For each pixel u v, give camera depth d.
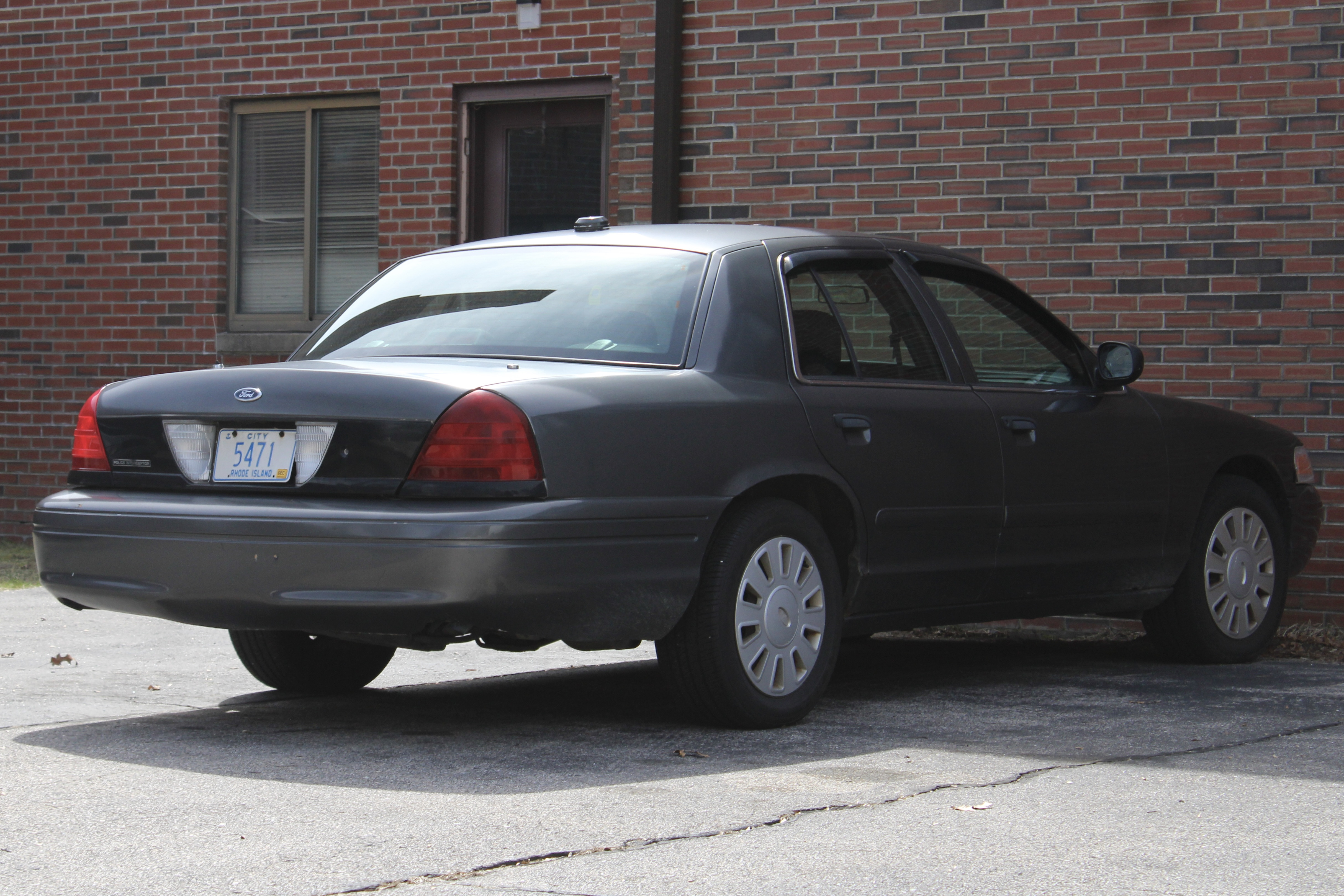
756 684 7.31
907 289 8.54
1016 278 12.20
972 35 12.33
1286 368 11.52
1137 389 11.06
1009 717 7.93
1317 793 6.16
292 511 6.52
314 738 7.17
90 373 16.73
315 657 8.40
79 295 16.77
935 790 6.13
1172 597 9.92
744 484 7.15
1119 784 6.29
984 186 12.30
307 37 15.95
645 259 7.80
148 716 7.77
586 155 15.30
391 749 6.89
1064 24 12.07
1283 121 11.53
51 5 16.81
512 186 15.62
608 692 8.78
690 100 13.14
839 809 5.78
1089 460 9.05
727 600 7.13
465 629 6.50
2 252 17.05
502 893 4.67
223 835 5.33
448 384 6.55
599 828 5.45
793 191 12.85
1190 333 11.75
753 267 7.76
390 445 6.50
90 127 16.70
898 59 12.54
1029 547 8.71
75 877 4.82
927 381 8.34
